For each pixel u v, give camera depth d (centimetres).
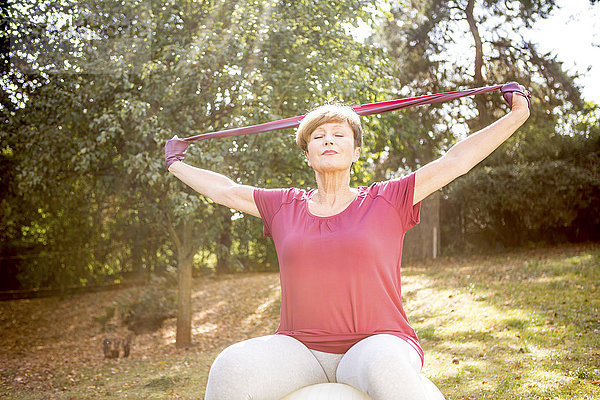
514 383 462
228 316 1231
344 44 862
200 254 1850
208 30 767
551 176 1541
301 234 200
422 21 1759
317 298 195
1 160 1045
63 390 645
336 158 204
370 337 184
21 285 1507
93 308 1377
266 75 773
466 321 737
